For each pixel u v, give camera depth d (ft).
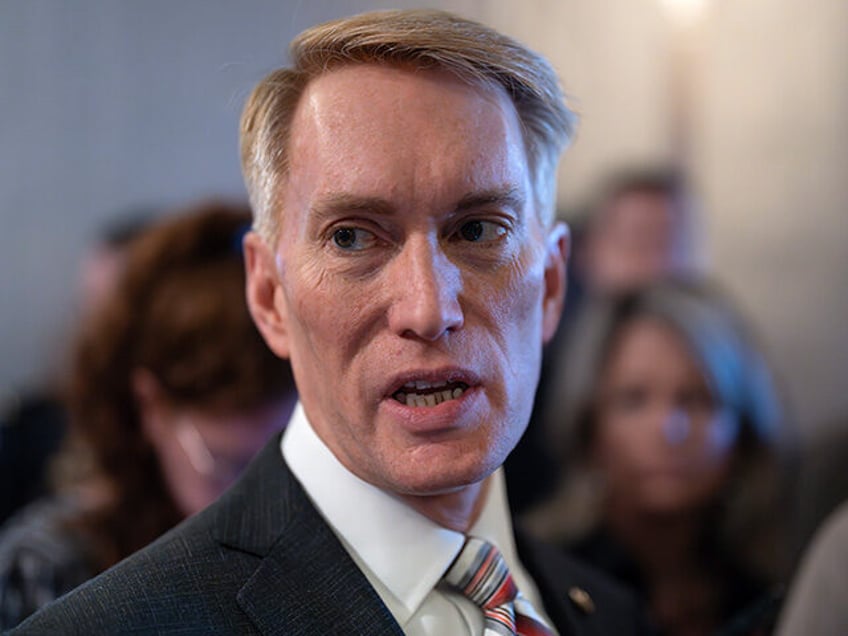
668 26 11.42
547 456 8.56
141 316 6.28
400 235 3.69
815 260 11.02
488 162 3.72
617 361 7.57
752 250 11.23
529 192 3.98
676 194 10.58
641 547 7.52
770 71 11.18
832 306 10.97
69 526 6.11
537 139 4.11
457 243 3.76
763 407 7.63
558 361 9.12
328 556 3.91
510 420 3.80
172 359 6.09
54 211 11.34
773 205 11.16
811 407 10.94
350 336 3.69
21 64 11.31
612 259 10.39
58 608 3.61
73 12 11.35
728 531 7.51
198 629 3.61
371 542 3.98
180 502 6.28
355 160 3.65
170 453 6.24
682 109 11.43
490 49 3.78
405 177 3.62
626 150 11.42
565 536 7.61
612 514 7.57
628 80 11.45
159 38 11.40
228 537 3.91
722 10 11.33
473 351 3.69
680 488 7.41
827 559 5.19
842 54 10.93
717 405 7.44
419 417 3.66
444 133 3.67
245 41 11.34
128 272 6.45
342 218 3.68
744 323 8.14
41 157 11.34
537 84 3.95
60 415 9.66
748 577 7.52
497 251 3.80
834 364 10.94
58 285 11.31
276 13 11.30
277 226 4.03
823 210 11.00
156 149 11.43
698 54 11.42
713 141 11.38
